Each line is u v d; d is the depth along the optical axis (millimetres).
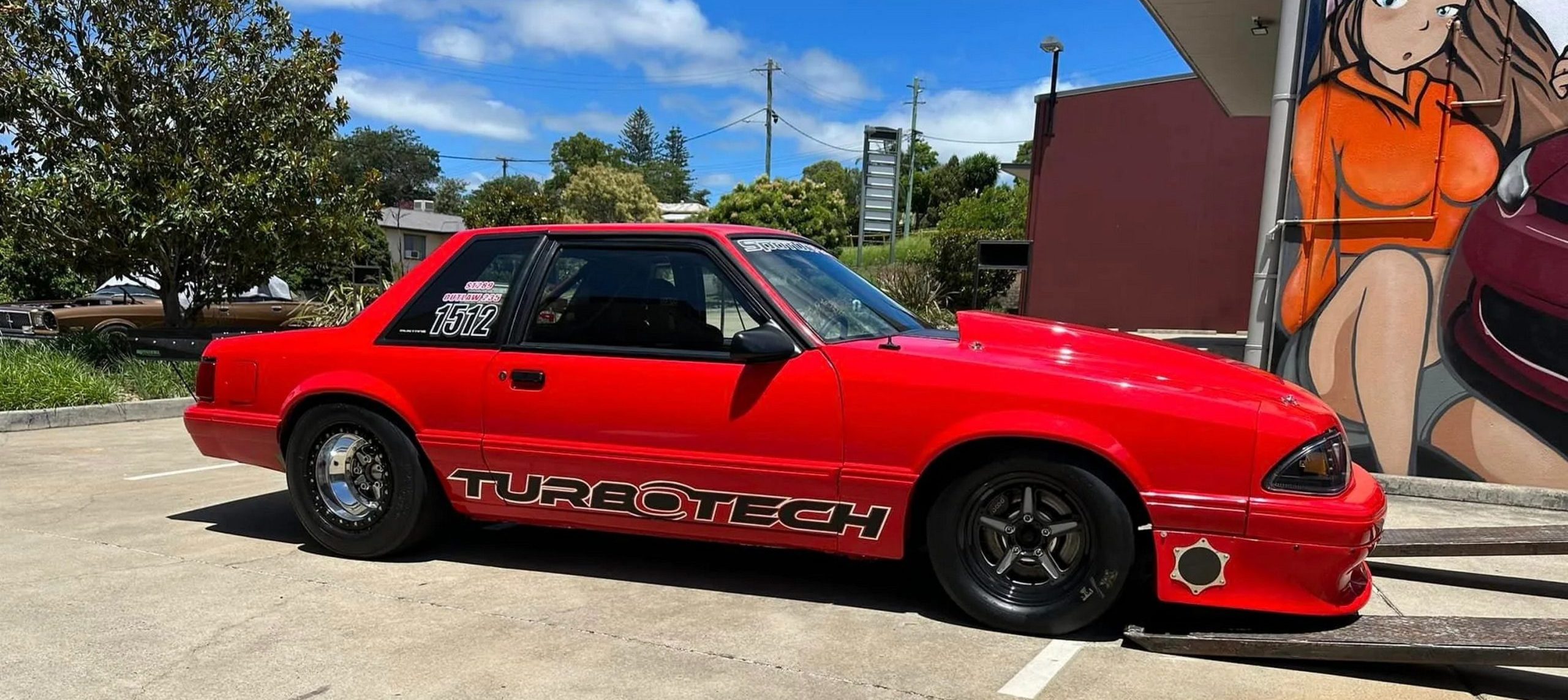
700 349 3898
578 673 3205
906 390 3533
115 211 10086
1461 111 5812
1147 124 18250
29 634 3512
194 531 5016
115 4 10414
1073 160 18953
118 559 4496
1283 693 3086
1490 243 5793
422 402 4289
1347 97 6152
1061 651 3406
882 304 4449
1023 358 3572
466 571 4352
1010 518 3549
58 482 6246
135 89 10406
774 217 41750
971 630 3621
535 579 4238
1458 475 6004
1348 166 6184
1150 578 3609
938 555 3621
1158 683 3148
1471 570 4543
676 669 3240
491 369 4180
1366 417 6250
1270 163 6633
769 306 3838
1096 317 19031
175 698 2998
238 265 11547
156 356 11016
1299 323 6434
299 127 11250
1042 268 19422
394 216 43000
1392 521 5340
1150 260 18438
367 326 4516
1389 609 3982
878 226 23219
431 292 4461
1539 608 4008
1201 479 3230
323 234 11297
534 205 33844
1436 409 6039
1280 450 3172
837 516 3682
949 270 20547
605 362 3998
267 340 4727
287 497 5848
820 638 3531
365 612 3787
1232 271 17797
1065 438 3318
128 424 8836
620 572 4340
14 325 12820
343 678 3156
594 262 4184
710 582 4191
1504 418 5836
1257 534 3188
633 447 3943
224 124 10758
